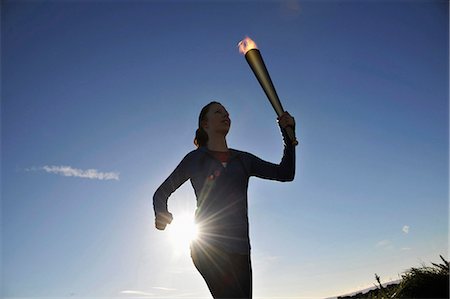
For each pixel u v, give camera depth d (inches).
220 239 104.3
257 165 117.3
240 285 102.5
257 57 115.3
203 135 116.0
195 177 110.9
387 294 207.9
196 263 106.8
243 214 107.5
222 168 109.7
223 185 108.0
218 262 103.4
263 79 114.7
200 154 112.7
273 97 115.6
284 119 115.3
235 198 107.5
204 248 105.1
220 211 105.8
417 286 198.5
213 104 117.3
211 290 104.6
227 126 115.5
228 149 115.9
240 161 113.3
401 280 213.2
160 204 111.0
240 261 103.7
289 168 117.2
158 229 110.7
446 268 202.8
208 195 107.9
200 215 107.7
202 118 117.0
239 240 104.3
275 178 118.6
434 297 192.1
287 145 117.1
